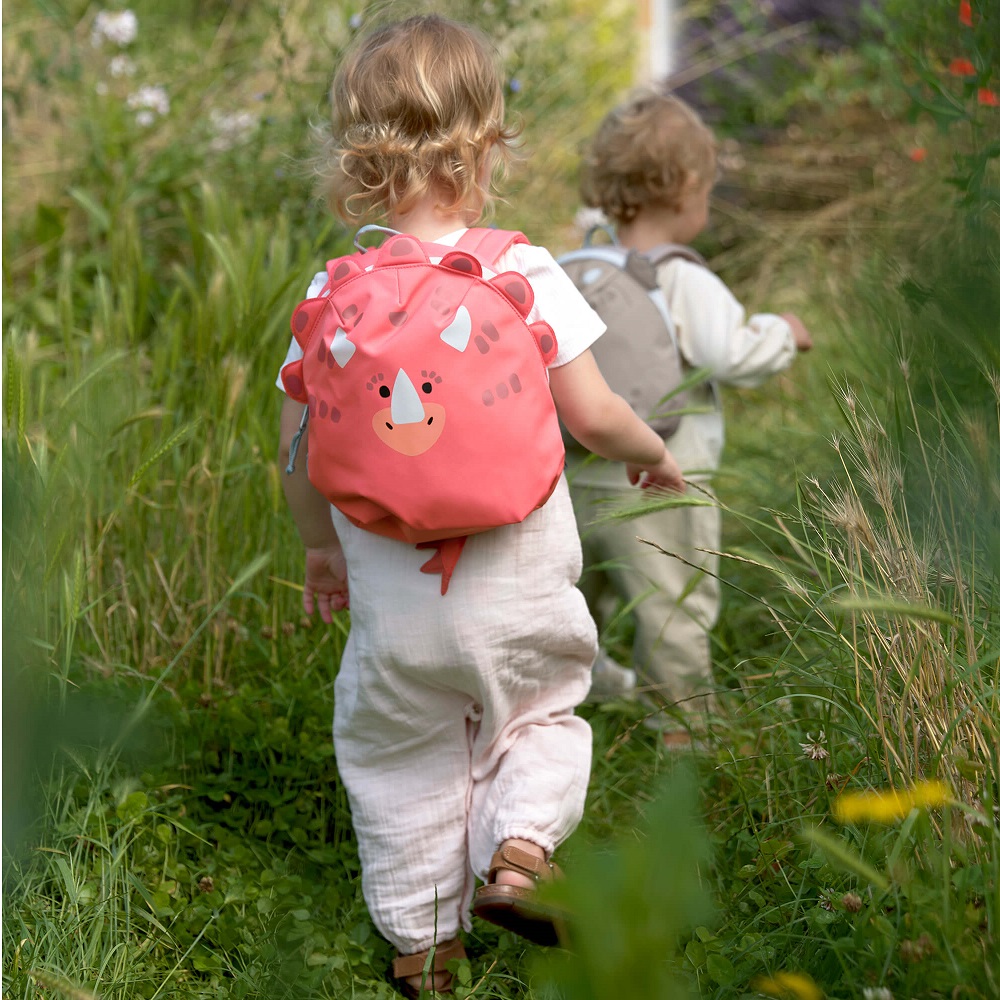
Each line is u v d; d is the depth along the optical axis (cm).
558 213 477
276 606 245
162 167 402
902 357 191
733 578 279
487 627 164
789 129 536
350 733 178
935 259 228
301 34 471
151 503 244
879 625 168
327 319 158
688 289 248
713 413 254
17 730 190
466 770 179
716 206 486
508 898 156
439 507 153
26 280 390
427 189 172
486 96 175
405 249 159
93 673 227
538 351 161
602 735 235
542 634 169
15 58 426
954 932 125
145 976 169
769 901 161
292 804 215
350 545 172
